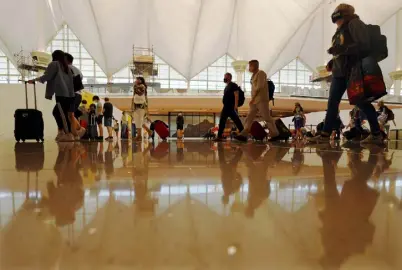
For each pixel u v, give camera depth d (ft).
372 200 2.51
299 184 3.36
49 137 29.66
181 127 41.86
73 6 93.81
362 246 1.41
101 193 2.81
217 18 100.42
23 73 83.82
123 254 1.30
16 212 2.08
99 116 29.01
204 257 1.27
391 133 37.29
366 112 13.34
